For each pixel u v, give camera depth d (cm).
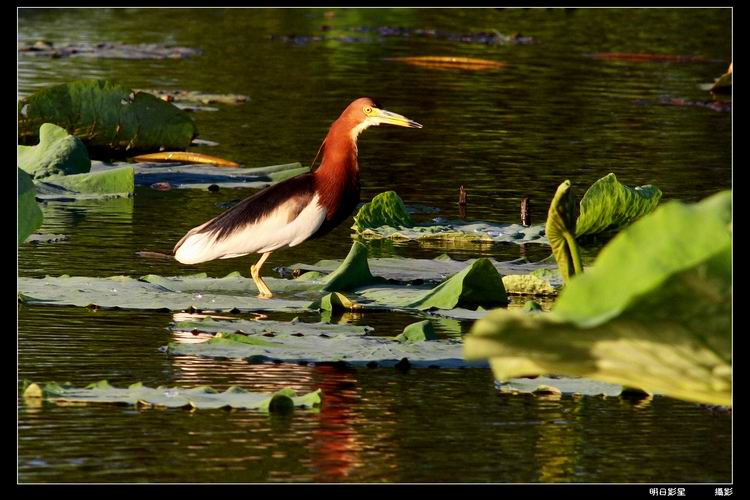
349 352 1037
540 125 2489
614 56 3500
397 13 4344
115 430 846
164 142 2116
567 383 988
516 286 1327
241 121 2447
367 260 1341
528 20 4278
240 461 800
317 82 2928
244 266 1434
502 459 822
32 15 3984
